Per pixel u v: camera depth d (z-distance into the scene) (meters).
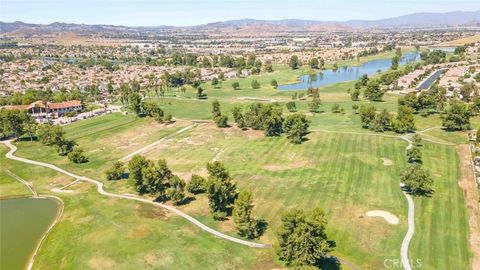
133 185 110.50
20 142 160.62
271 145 148.12
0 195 116.06
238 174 121.94
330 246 82.06
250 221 85.81
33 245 88.62
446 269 73.50
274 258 78.88
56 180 124.81
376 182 111.06
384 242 82.56
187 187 110.25
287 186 111.62
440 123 163.75
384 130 158.75
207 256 80.50
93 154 147.38
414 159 125.44
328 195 104.50
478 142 134.75
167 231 90.62
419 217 91.62
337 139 150.12
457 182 109.12
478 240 82.19
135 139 164.50
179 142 157.38
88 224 95.62
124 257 81.44
